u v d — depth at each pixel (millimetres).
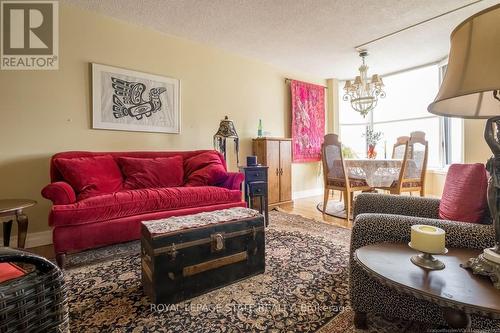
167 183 2744
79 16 2719
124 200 2070
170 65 3320
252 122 4160
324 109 5199
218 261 1585
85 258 2105
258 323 1273
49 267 710
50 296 664
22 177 2467
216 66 3746
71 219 1855
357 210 1706
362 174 3381
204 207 2449
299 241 2396
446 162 4500
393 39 3535
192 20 2979
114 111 2918
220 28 3172
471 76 725
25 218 2043
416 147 3771
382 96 3967
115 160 2689
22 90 2471
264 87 4324
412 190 3434
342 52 3951
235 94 3955
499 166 819
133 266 1945
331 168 3479
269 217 3311
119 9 2744
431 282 770
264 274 1770
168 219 1667
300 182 4875
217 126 3758
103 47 2855
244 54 3990
